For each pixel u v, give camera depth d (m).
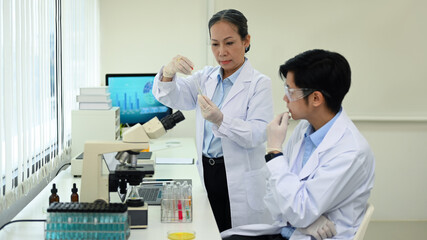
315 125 1.88
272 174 1.85
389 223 4.82
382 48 4.65
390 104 4.72
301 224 1.76
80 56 3.71
